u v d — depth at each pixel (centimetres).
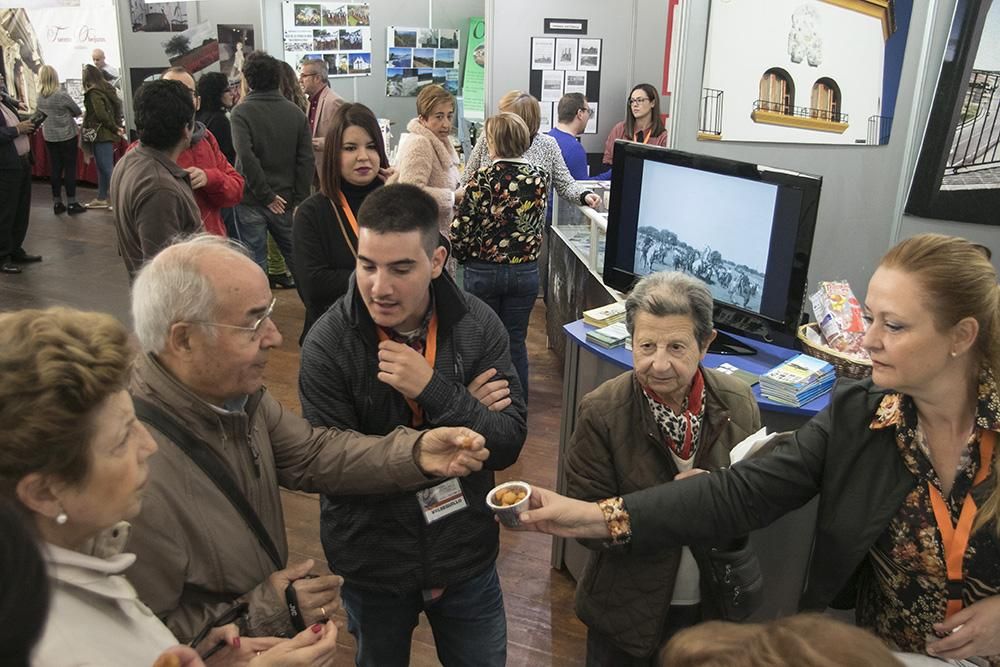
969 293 114
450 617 184
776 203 242
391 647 184
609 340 253
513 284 379
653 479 173
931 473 123
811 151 320
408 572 172
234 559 133
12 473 88
